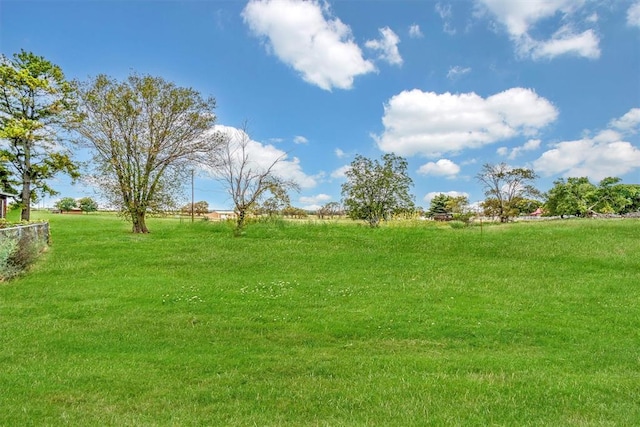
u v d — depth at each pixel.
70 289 12.25
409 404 5.45
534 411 5.26
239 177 25.36
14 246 13.99
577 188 56.75
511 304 10.95
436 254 18.62
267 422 4.97
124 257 17.70
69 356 7.24
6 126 30.52
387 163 37.72
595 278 13.93
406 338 8.56
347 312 10.24
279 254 18.48
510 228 26.19
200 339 8.29
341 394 5.76
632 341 8.41
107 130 28.30
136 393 5.80
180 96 29.73
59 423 4.91
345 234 24.41
